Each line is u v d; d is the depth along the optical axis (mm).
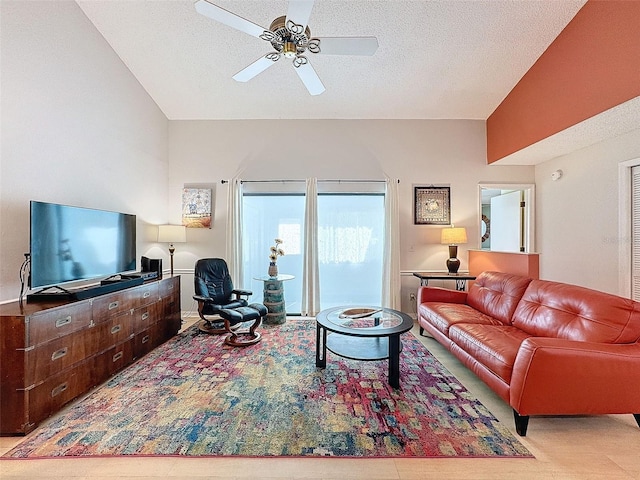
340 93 4137
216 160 4715
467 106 4402
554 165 4277
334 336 3236
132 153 3826
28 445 1771
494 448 1745
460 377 2635
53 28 2666
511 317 2840
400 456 1684
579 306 2227
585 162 3760
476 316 3051
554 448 1748
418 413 2090
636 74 2488
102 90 3283
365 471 1581
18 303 2223
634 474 1558
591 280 3676
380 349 2805
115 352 2666
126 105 3693
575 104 3057
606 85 2732
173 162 4707
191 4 2953
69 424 1969
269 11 2922
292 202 4816
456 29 3139
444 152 4695
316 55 3482
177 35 3273
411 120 4699
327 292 4824
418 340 3582
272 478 1539
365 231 4820
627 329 1927
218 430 1903
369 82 3926
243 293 4062
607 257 3471
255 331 3887
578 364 1794
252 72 2609
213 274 3973
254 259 4848
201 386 2459
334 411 2109
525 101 3787
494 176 4695
